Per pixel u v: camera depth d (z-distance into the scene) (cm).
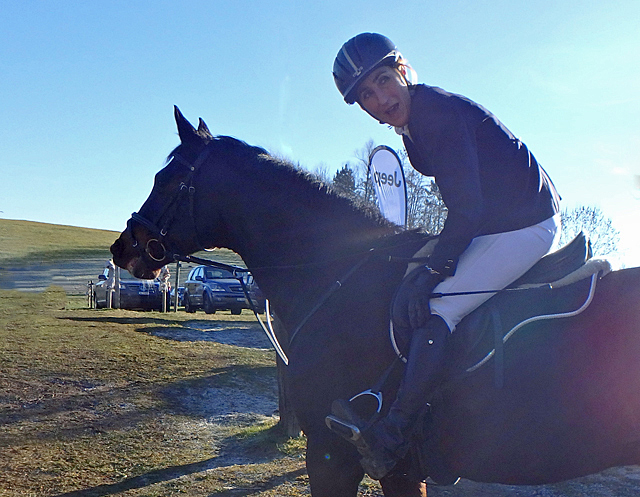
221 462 493
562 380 237
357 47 260
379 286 276
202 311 1941
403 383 244
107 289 1686
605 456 236
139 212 319
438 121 241
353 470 273
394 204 457
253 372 823
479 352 246
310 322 285
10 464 462
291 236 297
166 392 692
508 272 243
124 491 427
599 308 242
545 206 250
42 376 713
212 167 307
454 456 256
